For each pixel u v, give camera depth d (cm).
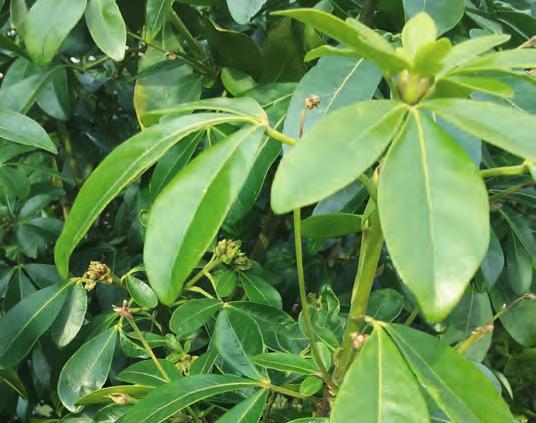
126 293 83
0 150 77
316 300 68
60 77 79
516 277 74
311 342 50
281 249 88
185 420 61
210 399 60
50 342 80
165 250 43
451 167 39
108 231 102
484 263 69
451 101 41
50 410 103
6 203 83
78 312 69
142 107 77
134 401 58
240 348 59
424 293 37
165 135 46
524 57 43
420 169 40
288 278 87
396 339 45
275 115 67
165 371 61
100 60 92
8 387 85
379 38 43
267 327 64
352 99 56
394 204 39
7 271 82
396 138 40
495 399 43
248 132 45
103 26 65
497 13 72
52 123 97
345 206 64
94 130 101
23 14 70
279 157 80
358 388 43
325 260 89
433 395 43
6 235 90
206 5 76
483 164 74
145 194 77
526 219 85
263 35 87
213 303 65
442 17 62
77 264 86
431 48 41
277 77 76
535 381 99
